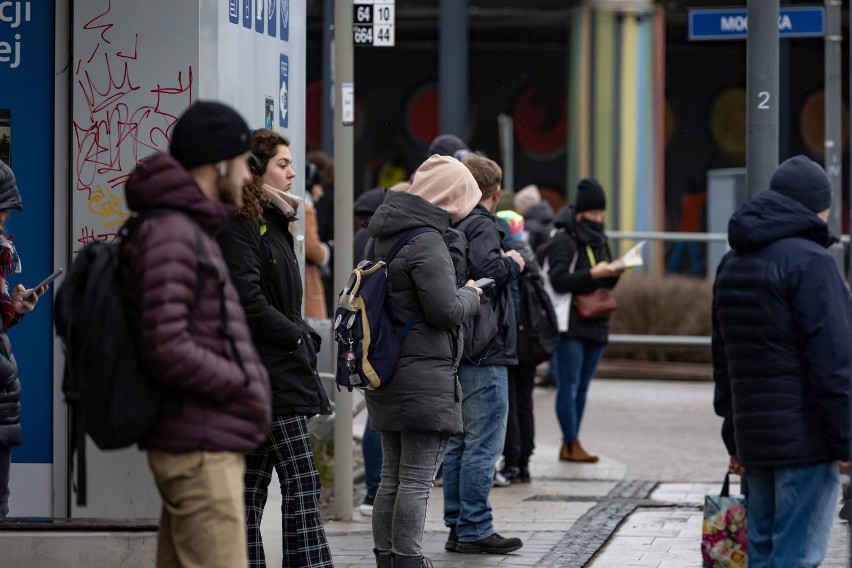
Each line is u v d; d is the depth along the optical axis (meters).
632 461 18.17
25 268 10.41
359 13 15.74
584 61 37.66
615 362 28.12
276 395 9.41
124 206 10.20
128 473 10.07
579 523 13.56
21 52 10.32
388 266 9.99
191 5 10.05
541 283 15.68
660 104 37.53
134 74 10.12
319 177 22.78
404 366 9.93
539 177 49.72
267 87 11.27
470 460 11.98
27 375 10.43
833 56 19.66
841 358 8.51
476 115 49.69
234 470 7.05
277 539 11.21
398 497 10.11
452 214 10.21
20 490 10.41
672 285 27.88
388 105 49.97
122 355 6.80
